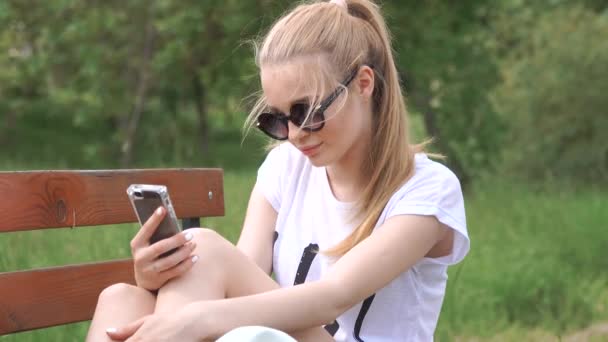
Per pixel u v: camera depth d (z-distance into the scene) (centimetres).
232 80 1541
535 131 1608
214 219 623
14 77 1625
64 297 313
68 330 408
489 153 1519
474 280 696
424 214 273
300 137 271
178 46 1527
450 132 1495
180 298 248
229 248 260
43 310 306
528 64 1653
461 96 1498
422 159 289
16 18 1534
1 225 289
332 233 289
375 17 287
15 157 1912
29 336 391
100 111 1627
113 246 509
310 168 303
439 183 279
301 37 269
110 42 1620
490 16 1600
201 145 2053
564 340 627
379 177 280
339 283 261
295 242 297
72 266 317
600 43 1611
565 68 1609
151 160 1484
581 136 1584
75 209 313
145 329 237
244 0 1429
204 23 1508
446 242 285
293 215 300
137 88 1697
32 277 303
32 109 2247
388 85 282
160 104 2048
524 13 1725
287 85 268
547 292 713
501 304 693
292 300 253
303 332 264
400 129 282
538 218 938
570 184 1407
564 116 1589
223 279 257
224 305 243
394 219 274
